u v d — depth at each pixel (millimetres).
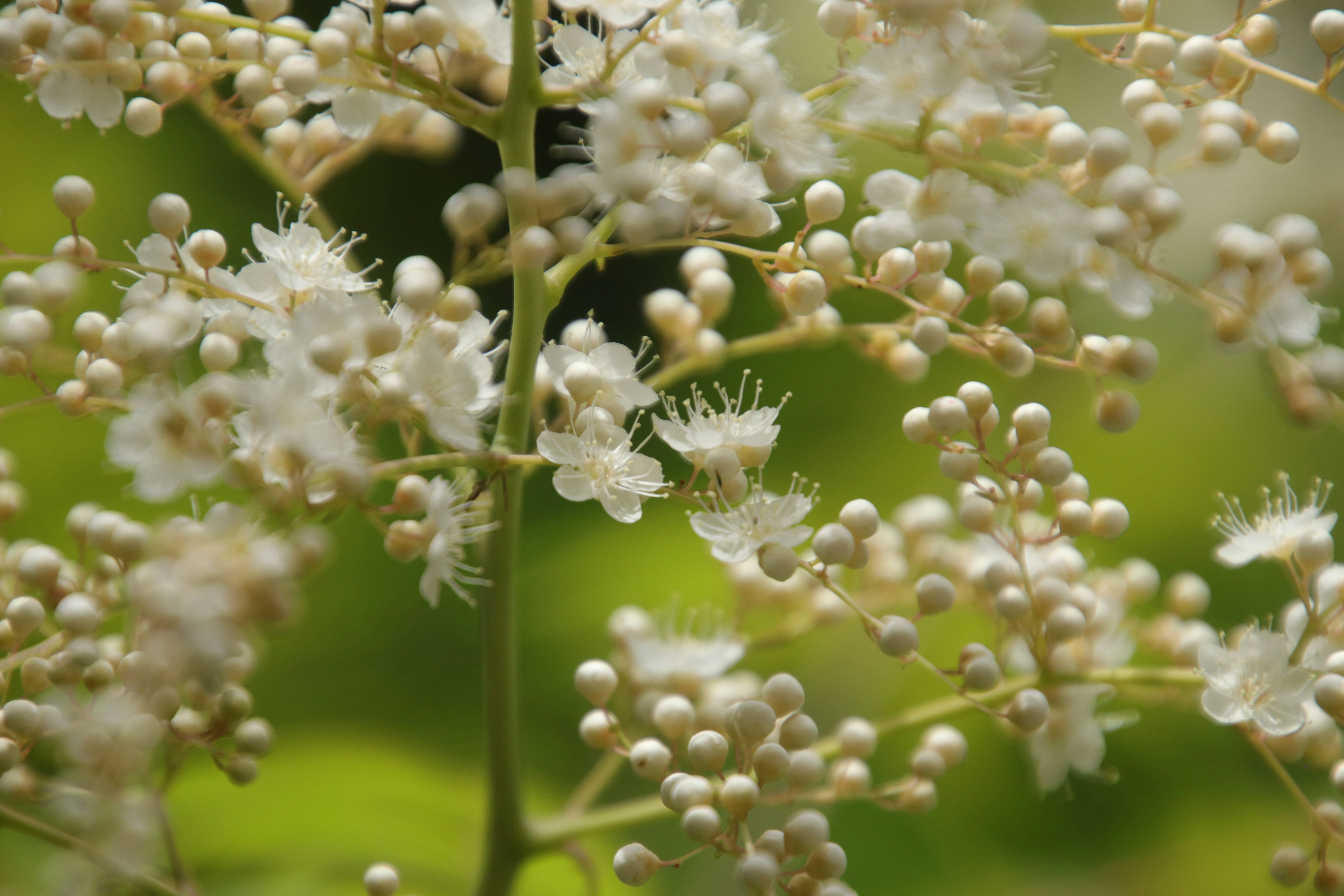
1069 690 357
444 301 342
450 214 348
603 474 343
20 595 353
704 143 339
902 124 342
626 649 376
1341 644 350
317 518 333
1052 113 350
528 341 349
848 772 359
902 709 450
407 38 346
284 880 391
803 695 344
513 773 356
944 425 347
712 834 340
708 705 369
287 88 345
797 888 341
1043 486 383
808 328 368
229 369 344
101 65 345
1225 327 344
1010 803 456
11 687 366
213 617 323
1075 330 346
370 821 396
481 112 349
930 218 342
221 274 345
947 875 436
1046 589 353
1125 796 460
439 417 339
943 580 346
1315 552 350
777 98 340
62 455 446
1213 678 348
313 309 335
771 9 416
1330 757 353
